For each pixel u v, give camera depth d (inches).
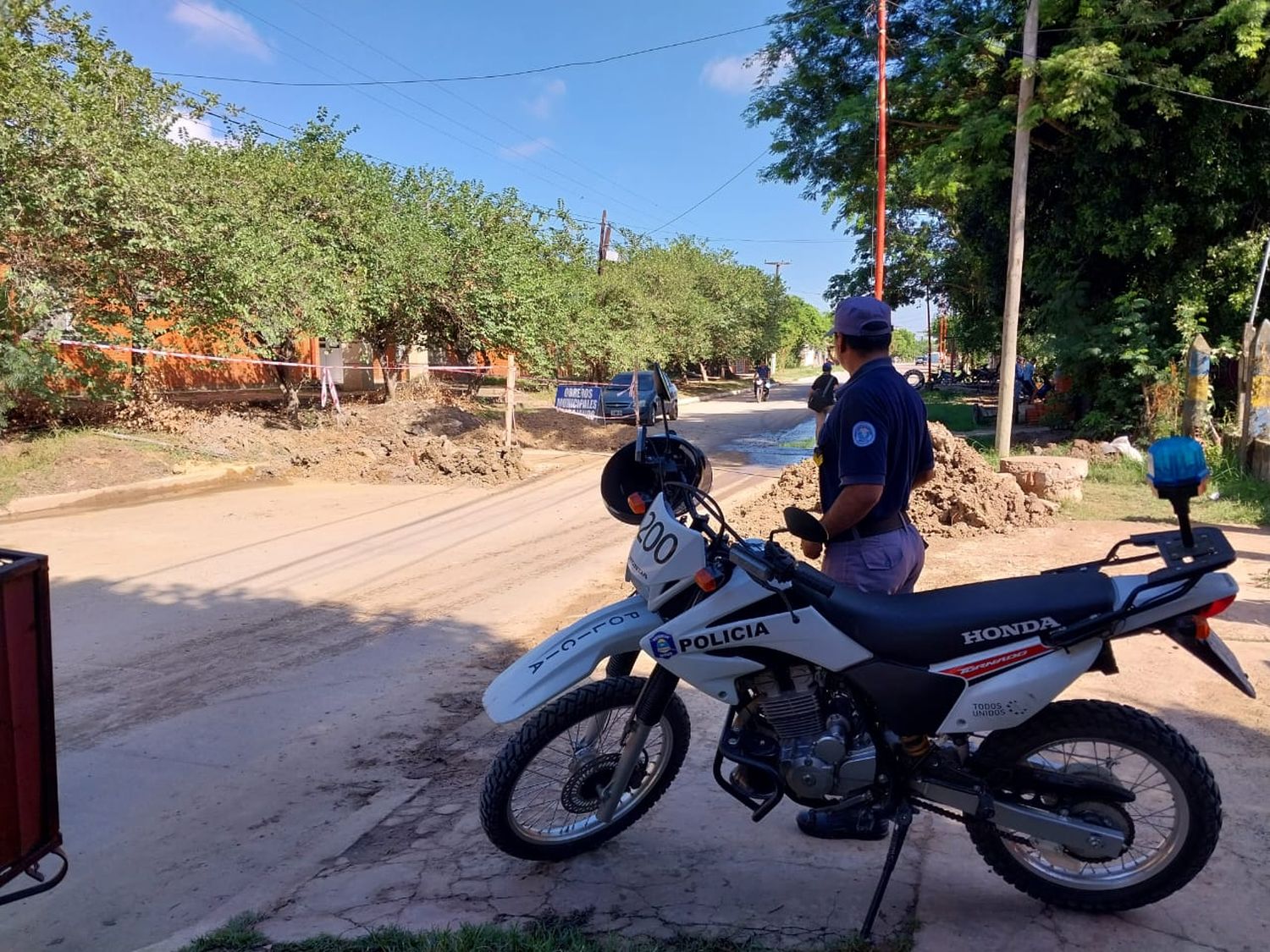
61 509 414.3
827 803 114.0
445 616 258.1
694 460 129.3
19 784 103.5
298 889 125.3
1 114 460.4
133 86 555.8
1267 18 556.4
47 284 479.5
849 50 722.2
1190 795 106.9
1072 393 732.7
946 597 113.1
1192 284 624.4
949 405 1171.3
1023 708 107.2
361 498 453.1
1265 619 228.1
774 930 110.3
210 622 252.1
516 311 761.0
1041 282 713.0
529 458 611.2
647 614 119.8
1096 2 580.1
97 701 197.3
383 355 844.0
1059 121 628.4
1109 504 412.8
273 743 176.2
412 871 128.2
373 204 748.0
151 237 503.5
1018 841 113.3
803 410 1170.0
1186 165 597.0
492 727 182.2
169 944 113.7
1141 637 216.2
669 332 1507.1
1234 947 105.4
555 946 105.9
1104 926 110.2
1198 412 528.1
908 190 964.0
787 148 774.5
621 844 132.3
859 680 109.0
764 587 110.7
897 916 112.9
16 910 125.3
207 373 735.7
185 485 469.7
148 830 145.4
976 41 639.1
